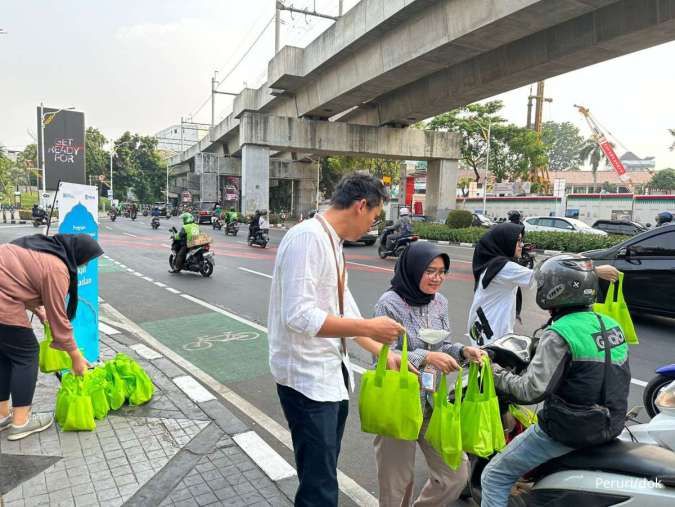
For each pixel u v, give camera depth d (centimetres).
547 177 5484
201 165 5041
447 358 219
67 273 337
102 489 293
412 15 1716
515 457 225
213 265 1274
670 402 284
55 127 2166
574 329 198
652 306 735
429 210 3438
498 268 332
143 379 417
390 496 250
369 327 194
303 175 5031
